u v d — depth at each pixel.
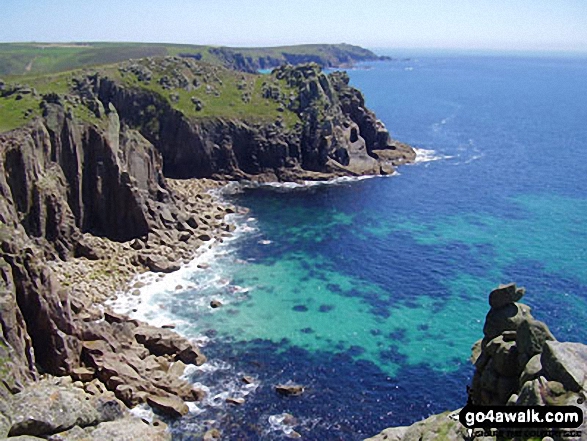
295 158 175.62
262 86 193.88
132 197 116.75
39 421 52.06
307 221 136.62
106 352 72.44
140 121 169.50
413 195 158.25
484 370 48.56
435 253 117.50
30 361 64.69
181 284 101.19
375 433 65.81
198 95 180.62
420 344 84.25
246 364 78.12
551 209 147.38
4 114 112.25
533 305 96.19
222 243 121.50
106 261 105.12
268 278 104.69
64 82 160.62
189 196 148.62
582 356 39.56
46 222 102.00
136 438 56.16
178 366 76.06
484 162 198.62
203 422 66.38
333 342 84.25
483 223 136.38
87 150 117.62
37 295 68.75
